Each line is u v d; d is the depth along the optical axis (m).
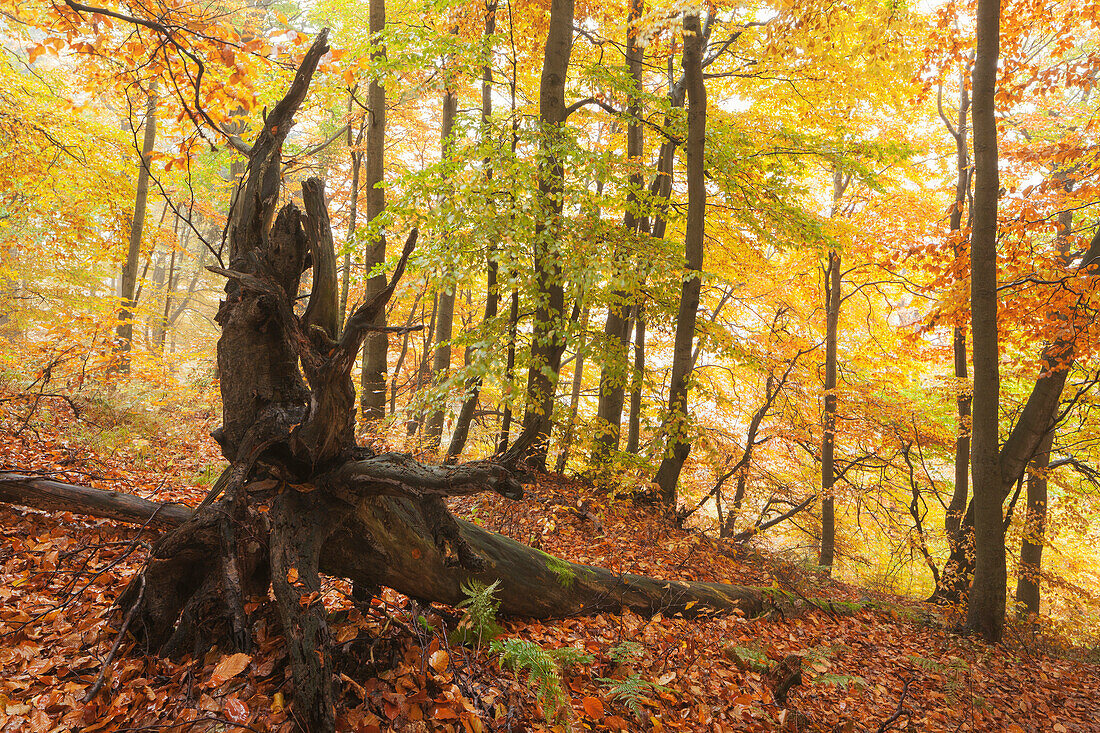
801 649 5.39
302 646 2.69
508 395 8.12
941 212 12.99
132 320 11.63
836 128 9.94
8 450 5.66
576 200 8.09
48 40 5.70
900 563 12.26
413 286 8.29
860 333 15.11
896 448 12.45
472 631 3.61
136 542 3.45
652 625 4.88
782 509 16.66
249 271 3.27
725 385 15.81
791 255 13.21
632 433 11.20
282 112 3.82
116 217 12.44
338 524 3.35
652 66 11.14
